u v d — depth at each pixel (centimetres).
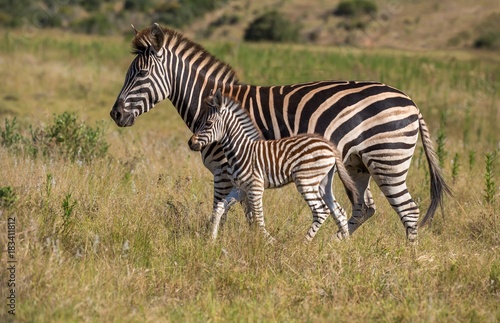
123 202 1412
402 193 1312
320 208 1254
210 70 1376
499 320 1009
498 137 2920
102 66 4122
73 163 1755
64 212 1249
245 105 1323
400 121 1289
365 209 1392
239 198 1287
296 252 1197
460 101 3509
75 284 1028
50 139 1880
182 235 1278
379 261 1189
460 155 2184
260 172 1252
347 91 1302
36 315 947
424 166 1875
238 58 4281
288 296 1062
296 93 1314
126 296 1033
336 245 1238
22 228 1185
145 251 1208
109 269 1093
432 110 3344
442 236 1412
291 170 1245
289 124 1301
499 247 1329
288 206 1498
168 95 1373
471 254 1234
